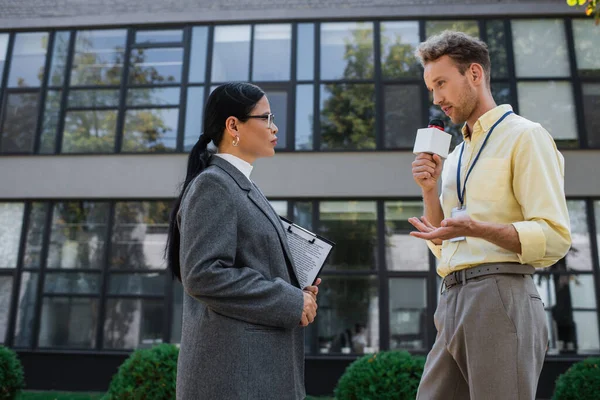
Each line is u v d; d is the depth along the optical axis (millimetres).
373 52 8633
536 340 1598
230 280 1484
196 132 8547
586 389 4594
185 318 1654
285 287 1545
